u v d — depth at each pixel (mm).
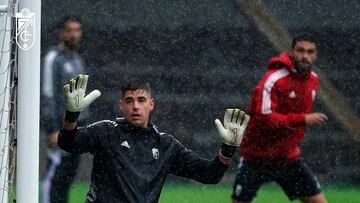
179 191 28953
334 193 31031
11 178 16203
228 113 16688
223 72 34469
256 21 34656
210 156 32781
